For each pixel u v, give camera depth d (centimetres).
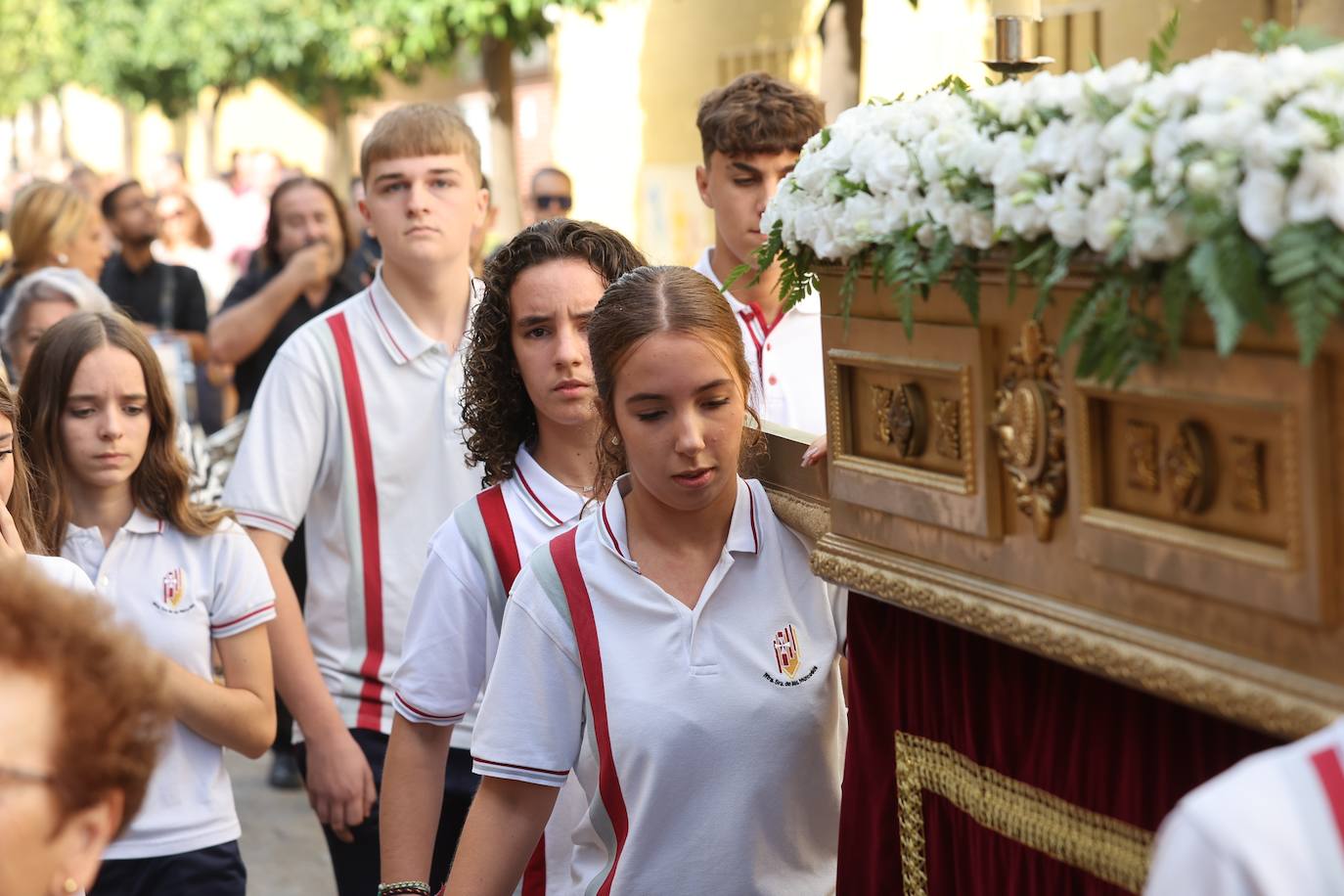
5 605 133
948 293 178
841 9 632
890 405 191
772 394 343
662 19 1018
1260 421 142
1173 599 153
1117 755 174
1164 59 156
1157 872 121
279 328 586
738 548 219
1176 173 141
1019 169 160
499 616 262
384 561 354
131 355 323
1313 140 133
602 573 220
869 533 198
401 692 264
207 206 1249
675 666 215
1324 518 137
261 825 533
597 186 1122
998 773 191
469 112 1777
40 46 1753
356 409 353
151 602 323
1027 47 197
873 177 182
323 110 1509
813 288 211
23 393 326
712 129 342
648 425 212
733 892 214
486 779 225
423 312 357
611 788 216
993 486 174
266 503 350
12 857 129
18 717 130
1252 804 117
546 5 987
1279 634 143
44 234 571
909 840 207
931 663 202
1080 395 159
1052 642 166
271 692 335
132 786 136
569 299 260
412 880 259
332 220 598
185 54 1374
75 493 326
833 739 222
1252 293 136
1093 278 155
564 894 236
